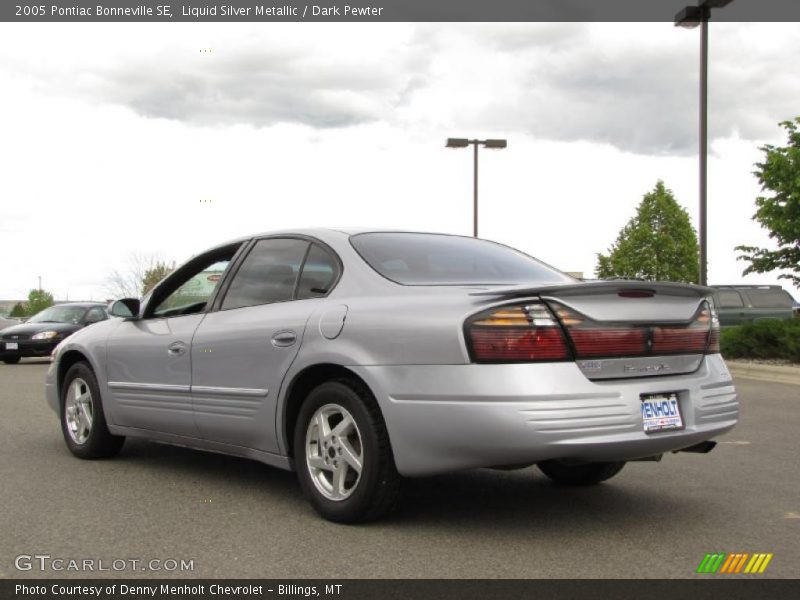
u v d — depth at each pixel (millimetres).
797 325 15133
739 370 14758
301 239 5117
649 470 5938
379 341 4207
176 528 4355
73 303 21094
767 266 17016
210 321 5316
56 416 8828
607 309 4086
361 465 4262
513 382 3811
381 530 4297
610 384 3992
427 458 4020
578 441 3805
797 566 3725
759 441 7254
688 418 4277
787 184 16172
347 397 4309
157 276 47625
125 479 5613
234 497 5070
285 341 4680
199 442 5434
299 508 4789
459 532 4258
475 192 28078
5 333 19234
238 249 5512
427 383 3986
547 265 5406
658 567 3705
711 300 4723
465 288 4379
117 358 6027
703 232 17469
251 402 4887
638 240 56250
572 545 4043
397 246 4922
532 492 5211
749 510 4750
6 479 5617
